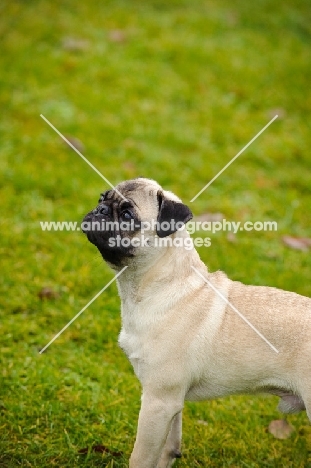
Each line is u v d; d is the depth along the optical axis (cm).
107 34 1374
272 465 561
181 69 1302
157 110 1176
